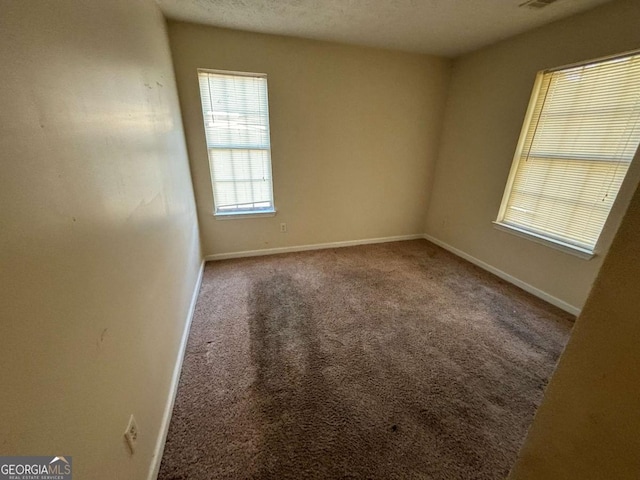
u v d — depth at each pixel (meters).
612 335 0.53
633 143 1.88
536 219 2.57
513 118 2.65
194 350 1.81
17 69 0.54
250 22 2.35
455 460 1.20
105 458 0.77
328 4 2.03
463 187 3.33
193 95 2.58
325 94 2.98
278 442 1.25
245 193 3.12
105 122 0.94
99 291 0.80
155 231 1.40
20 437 0.50
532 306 2.38
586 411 0.59
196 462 1.17
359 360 1.75
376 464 1.18
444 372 1.67
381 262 3.24
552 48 2.27
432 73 3.29
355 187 3.51
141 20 1.50
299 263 3.17
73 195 0.71
